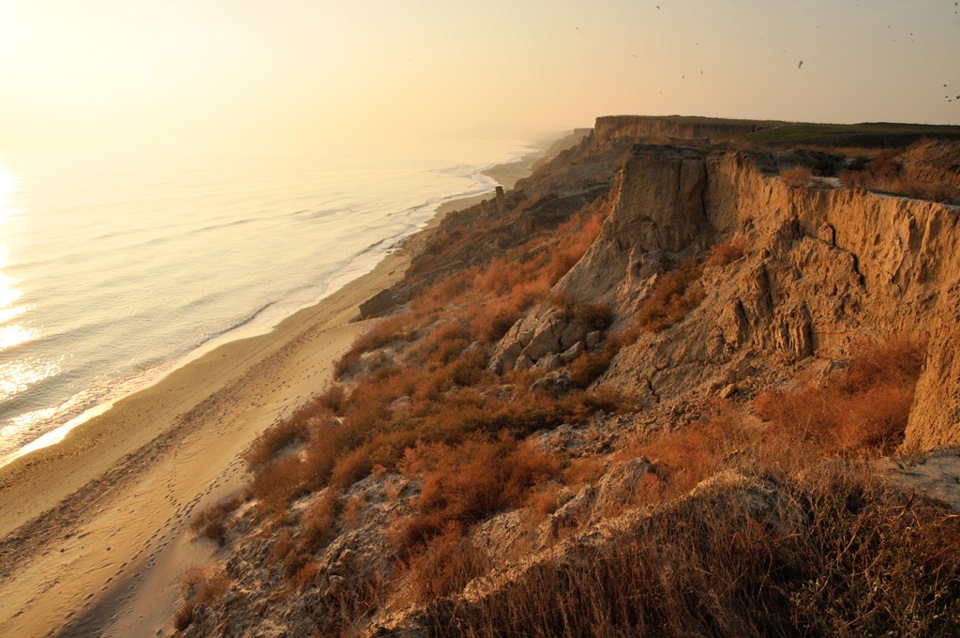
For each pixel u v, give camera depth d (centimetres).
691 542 522
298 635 1016
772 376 1174
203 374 3481
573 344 1898
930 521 478
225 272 6106
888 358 916
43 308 4784
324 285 5678
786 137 3156
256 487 1788
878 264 1034
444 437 1540
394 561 1059
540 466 1217
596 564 527
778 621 461
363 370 2720
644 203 1938
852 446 770
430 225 8950
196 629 1228
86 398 3272
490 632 502
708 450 917
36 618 1495
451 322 2811
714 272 1552
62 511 2147
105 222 8938
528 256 3509
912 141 2795
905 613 412
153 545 1703
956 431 609
